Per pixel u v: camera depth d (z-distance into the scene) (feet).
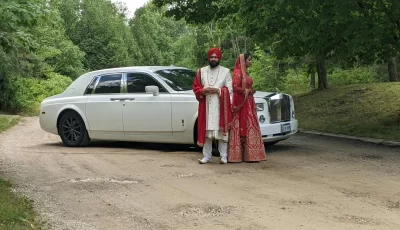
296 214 16.52
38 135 41.65
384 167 24.48
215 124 25.40
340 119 43.34
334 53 39.19
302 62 60.85
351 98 51.26
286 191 19.67
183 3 51.67
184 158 27.58
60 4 154.40
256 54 88.89
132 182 21.67
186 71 32.30
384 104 45.75
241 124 26.00
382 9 32.50
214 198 18.75
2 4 19.13
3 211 15.83
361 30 32.50
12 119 59.31
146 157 28.09
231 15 48.57
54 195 19.47
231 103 25.90
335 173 23.08
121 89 31.32
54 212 17.13
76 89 33.27
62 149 32.04
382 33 33.17
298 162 26.09
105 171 24.26
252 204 17.83
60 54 114.52
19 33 23.43
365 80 76.79
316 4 31.12
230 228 15.23
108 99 31.40
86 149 31.78
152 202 18.35
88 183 21.58
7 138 39.42
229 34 112.37
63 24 145.79
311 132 39.11
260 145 26.30
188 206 17.72
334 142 33.88
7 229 14.21
